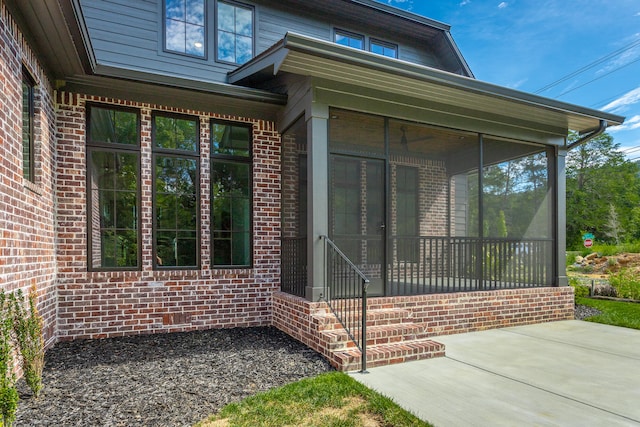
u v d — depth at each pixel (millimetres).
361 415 2795
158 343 4605
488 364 4043
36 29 3637
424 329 4625
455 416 2834
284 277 5742
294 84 5320
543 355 4391
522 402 3104
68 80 4727
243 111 5762
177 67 6012
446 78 4941
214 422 2654
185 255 5449
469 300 5609
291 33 4000
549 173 6824
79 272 4785
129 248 5164
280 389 3205
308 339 4496
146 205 5148
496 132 6160
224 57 6418
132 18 5793
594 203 29500
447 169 8688
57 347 4398
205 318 5375
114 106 5055
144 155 5172
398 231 7949
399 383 3471
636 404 3094
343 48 4273
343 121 5797
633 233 26844
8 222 3168
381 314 4684
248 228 5785
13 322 2906
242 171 5836
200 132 5496
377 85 5043
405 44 8617
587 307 7566
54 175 4652
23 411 2789
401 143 7023
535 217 7488
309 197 4820
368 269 7285
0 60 3029
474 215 9070
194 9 6215
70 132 4809
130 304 4996
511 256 6414
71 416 2723
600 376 3717
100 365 3795
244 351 4289
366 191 7562
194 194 5504
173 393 3131
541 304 6254
